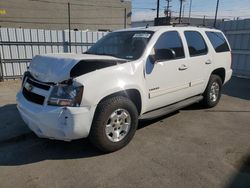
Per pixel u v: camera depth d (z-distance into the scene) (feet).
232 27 39.32
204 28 18.44
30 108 11.28
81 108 10.61
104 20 97.40
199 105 19.61
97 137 11.44
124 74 12.10
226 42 20.17
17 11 79.71
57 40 34.73
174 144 13.17
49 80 11.00
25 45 32.73
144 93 13.19
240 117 17.80
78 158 11.71
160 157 11.80
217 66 18.83
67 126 10.52
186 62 15.67
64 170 10.75
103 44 15.70
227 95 25.12
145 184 9.77
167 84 14.55
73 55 12.73
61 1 86.99
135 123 12.75
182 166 11.03
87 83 10.69
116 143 12.10
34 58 13.10
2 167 10.99
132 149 12.56
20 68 33.06
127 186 9.65
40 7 83.46
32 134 14.23
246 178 10.17
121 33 15.65
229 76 20.61
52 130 10.72
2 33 31.04
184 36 16.05
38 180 10.04
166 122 16.43
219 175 10.36
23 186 9.66
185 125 15.97
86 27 94.12
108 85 11.35
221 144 13.26
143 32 14.65
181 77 15.46
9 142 13.46
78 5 90.68
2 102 20.85
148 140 13.60
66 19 89.25
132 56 13.47
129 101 12.30
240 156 11.96
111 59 12.30
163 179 10.07
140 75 12.85
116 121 11.98
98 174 10.44
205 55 17.49
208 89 18.56
